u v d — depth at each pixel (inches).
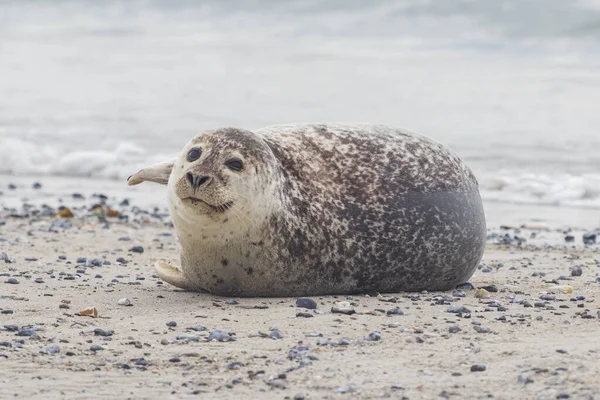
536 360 764.0
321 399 689.0
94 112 3041.3
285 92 3331.7
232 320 929.5
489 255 1444.4
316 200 1032.8
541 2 4301.2
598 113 2802.7
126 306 998.4
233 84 3533.5
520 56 3850.9
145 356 798.5
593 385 695.7
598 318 937.5
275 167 1000.9
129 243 1487.5
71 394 704.4
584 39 4060.0
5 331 872.9
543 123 2684.5
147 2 6048.2
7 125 2842.0
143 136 2647.6
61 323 908.6
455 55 3956.7
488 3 4485.7
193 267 1043.3
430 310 983.6
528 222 1760.6
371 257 1054.4
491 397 684.7
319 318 938.1
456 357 785.6
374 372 748.0
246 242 999.0
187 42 4734.3
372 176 1069.1
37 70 4035.4
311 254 1027.3
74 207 1875.0
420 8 4682.6
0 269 1216.2
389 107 2999.5
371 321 925.2
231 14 5433.1
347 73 3688.5
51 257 1333.7
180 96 3307.1
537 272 1280.8
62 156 2454.5
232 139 982.4
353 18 4808.1
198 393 705.6
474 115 2832.2
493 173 2146.9
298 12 5152.6
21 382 729.6
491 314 963.3
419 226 1067.9
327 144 1079.0
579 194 1989.4
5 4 6510.8
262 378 737.6
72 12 6190.9
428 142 1133.1
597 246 1537.9
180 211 986.7
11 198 1995.6
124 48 4662.9
